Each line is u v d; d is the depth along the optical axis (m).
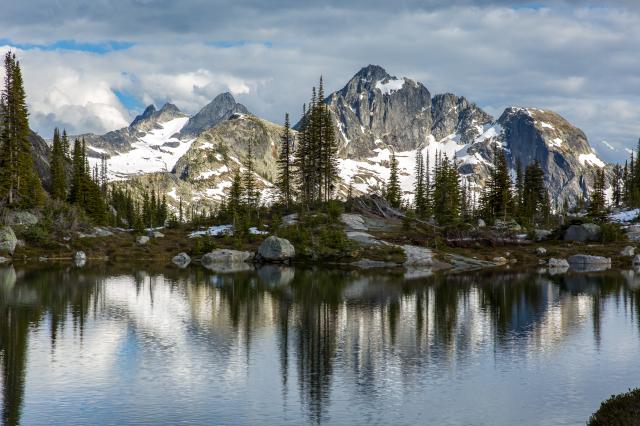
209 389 31.39
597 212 137.12
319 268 94.94
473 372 34.97
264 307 56.56
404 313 53.91
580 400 30.08
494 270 93.19
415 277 82.62
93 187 132.62
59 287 68.25
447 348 40.78
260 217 132.12
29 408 28.19
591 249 111.19
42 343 40.91
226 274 85.31
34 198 112.62
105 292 65.12
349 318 51.28
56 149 138.12
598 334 45.53
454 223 115.88
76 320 49.16
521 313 54.38
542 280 79.81
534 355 39.00
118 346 40.44
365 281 77.56
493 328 47.50
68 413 27.61
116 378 33.12
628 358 38.28
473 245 112.88
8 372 33.94
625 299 63.22
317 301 60.28
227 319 50.50
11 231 101.06
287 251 102.31
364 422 26.95
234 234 118.06
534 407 29.03
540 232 125.31
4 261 95.25
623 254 107.81
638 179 180.50
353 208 128.62
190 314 52.59
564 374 34.66
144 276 81.44
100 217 131.62
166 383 32.31
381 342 42.38
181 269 92.31
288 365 36.12
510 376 34.16
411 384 32.56
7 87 109.88
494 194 140.25
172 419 26.97
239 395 30.50
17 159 109.94
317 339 43.12
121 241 116.50
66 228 112.94
